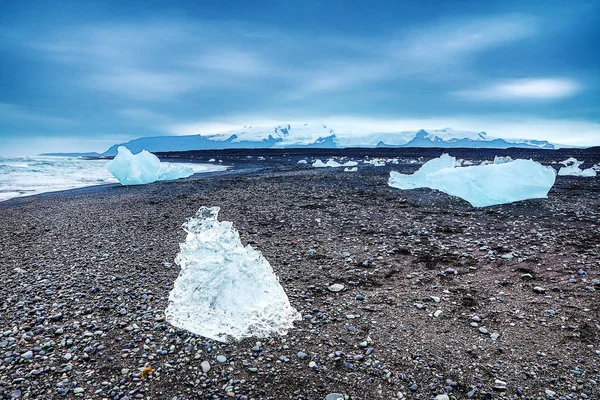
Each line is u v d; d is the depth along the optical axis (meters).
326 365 4.43
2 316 5.68
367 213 12.63
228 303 5.50
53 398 3.93
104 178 31.86
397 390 3.99
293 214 12.71
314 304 6.02
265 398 3.91
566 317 5.27
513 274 6.87
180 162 58.12
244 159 64.75
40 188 23.81
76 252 8.95
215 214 7.99
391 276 7.07
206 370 4.36
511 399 3.80
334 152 82.56
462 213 12.36
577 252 7.89
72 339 5.01
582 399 3.75
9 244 9.86
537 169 14.81
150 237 10.21
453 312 5.61
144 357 4.61
